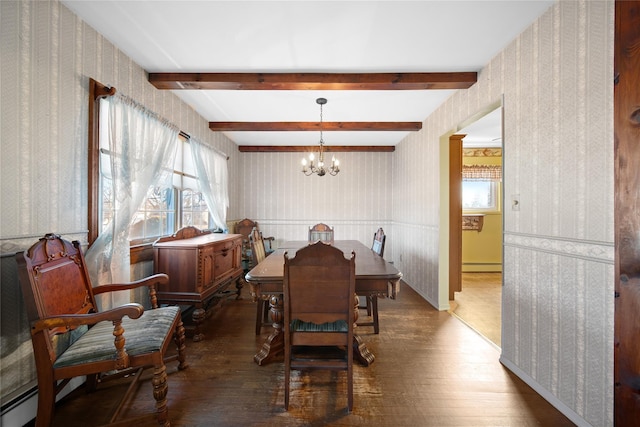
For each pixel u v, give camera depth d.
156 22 1.76
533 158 1.72
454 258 3.49
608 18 1.28
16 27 1.35
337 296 1.47
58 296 1.33
